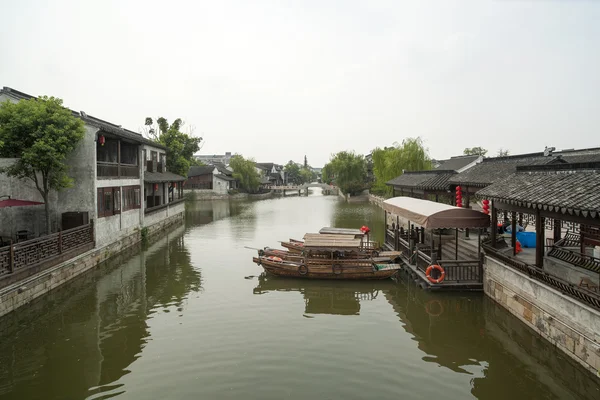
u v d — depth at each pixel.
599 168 9.15
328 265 15.23
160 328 10.84
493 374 8.46
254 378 8.23
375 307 12.54
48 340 10.13
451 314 11.73
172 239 25.12
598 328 7.56
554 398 7.58
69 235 15.01
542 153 18.92
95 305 12.66
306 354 9.30
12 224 17.11
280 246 22.81
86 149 17.30
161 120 42.41
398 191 34.16
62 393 7.75
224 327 10.89
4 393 7.75
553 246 11.13
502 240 13.97
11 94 17.08
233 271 16.91
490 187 12.77
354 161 66.94
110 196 19.41
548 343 9.20
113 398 7.55
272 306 12.59
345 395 7.64
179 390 7.80
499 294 11.84
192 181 65.06
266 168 101.75
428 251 16.22
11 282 11.23
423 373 8.48
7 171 14.47
